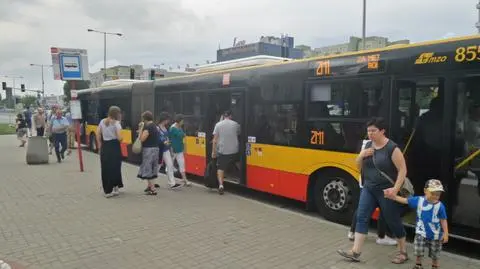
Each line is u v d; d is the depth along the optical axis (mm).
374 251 5605
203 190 9812
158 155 9258
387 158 4922
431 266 5004
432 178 5766
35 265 5035
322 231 6516
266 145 8555
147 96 13602
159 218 7184
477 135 5348
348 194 6957
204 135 10703
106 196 8859
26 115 27281
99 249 5609
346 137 6883
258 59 9320
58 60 12789
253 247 5738
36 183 10430
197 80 10945
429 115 5809
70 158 16141
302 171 7727
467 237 5410
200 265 5074
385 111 6289
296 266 5055
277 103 8266
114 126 8812
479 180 5309
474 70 5359
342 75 6934
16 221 6926
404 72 6082
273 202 9031
